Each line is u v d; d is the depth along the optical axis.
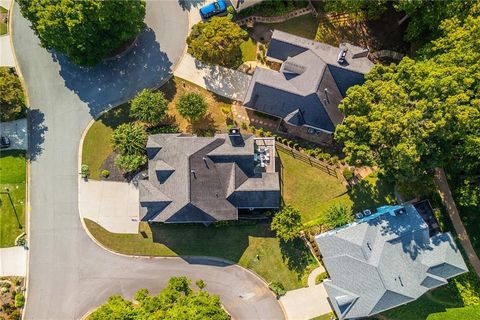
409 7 60.34
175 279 63.22
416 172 57.88
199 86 69.44
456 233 66.19
